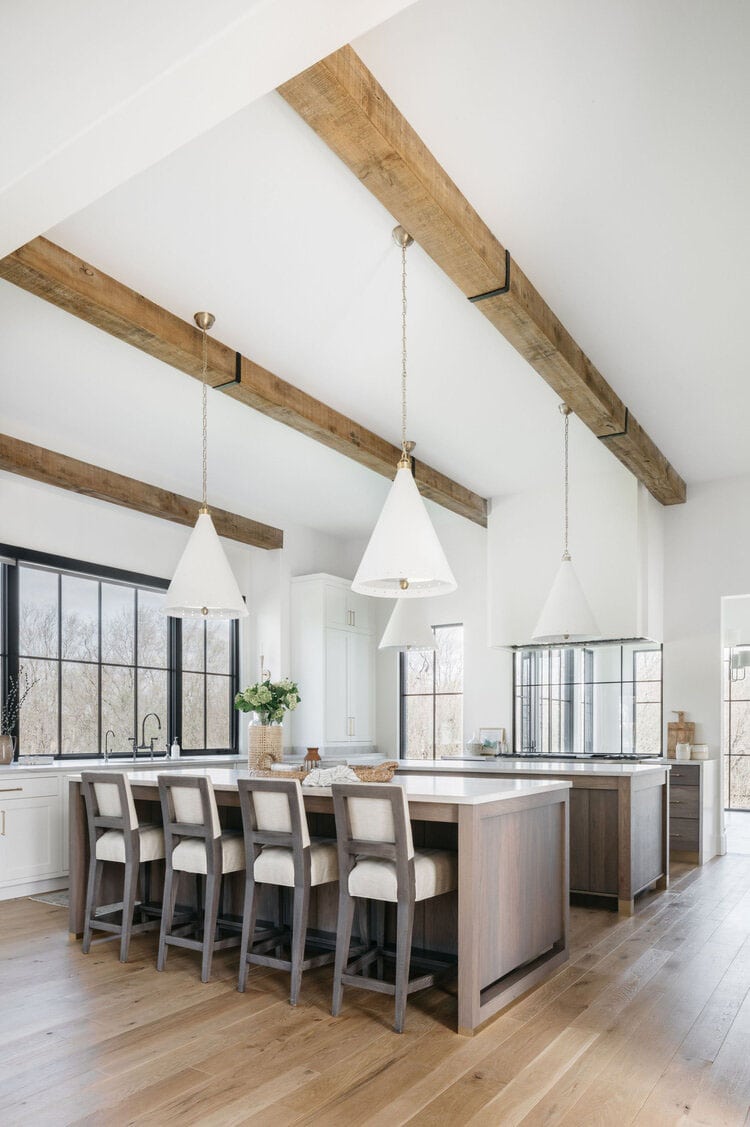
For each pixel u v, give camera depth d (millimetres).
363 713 8570
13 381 5035
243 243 3734
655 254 3828
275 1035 2908
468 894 2994
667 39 2619
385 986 3027
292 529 8359
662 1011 3176
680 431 6109
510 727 7961
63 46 2312
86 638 6723
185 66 2121
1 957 3867
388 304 4301
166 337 4305
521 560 7391
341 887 3184
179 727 7457
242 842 3746
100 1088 2500
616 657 7629
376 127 2807
